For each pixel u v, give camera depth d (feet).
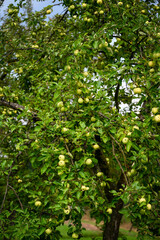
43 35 13.75
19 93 11.19
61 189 7.14
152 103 6.87
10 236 8.46
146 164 7.75
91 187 7.13
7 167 9.54
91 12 12.02
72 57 8.52
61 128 8.13
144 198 7.05
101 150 11.69
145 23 8.64
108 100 8.32
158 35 8.09
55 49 11.55
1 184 15.01
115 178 15.03
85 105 8.61
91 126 7.96
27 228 7.53
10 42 13.80
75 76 7.90
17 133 9.00
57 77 10.61
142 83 7.63
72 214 7.16
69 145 9.58
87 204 7.43
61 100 9.14
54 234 8.13
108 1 10.67
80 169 7.29
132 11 11.78
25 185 9.28
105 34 8.27
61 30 13.94
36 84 11.88
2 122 9.23
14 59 17.74
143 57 9.32
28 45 13.37
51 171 7.65
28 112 9.29
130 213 7.21
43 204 8.61
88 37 8.59
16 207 8.66
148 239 7.45
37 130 8.22
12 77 14.82
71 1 11.83
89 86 8.57
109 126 7.97
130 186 7.09
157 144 7.80
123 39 10.82
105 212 7.57
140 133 6.91
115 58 11.76
